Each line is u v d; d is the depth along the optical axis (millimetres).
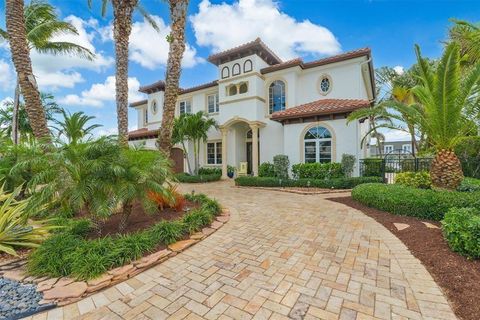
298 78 17609
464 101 7043
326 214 7695
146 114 27844
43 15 12000
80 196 4551
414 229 5699
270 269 4125
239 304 3207
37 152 5613
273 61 19391
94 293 3510
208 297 3379
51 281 3689
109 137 5121
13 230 5148
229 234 5902
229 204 9523
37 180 4609
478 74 6531
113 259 4020
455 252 4234
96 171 4707
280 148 17781
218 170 19984
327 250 4859
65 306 3223
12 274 3947
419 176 9445
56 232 5383
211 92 21578
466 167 11109
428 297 3230
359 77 15492
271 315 2971
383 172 13492
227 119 19000
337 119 14258
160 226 5234
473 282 3383
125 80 9141
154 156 5664
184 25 8812
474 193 6336
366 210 8023
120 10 8914
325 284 3623
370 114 9602
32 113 7711
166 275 3998
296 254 4699
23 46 7582
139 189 5152
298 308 3086
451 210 4852
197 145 19422
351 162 13148
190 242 5168
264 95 18453
